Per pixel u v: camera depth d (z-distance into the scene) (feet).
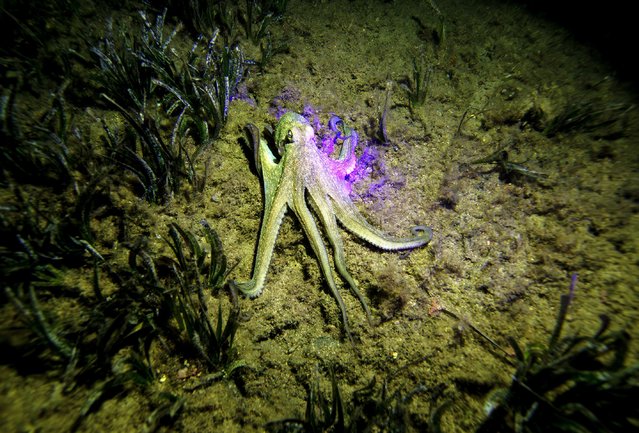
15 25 2.17
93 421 1.34
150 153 1.92
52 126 1.91
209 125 2.20
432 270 1.86
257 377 1.60
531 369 1.50
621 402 1.32
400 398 1.49
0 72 2.00
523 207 2.04
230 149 2.15
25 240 1.51
